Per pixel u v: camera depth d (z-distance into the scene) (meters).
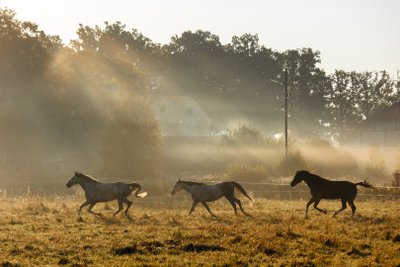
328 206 32.34
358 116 138.75
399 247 17.94
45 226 22.59
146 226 22.58
